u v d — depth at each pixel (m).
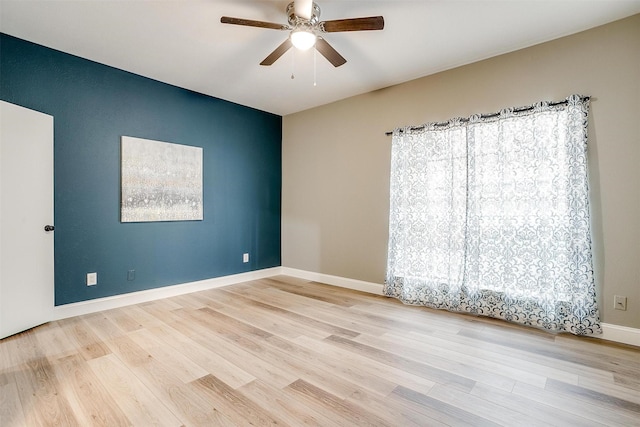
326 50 2.40
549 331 2.71
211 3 2.28
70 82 3.02
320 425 1.56
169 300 3.62
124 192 3.38
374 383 1.93
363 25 2.15
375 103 3.95
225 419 1.59
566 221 2.63
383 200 3.89
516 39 2.75
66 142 3.00
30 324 2.70
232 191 4.43
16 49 2.73
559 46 2.73
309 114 4.71
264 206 4.88
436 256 3.38
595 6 2.30
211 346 2.42
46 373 2.01
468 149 3.15
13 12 2.35
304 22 2.15
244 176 4.58
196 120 4.01
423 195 3.46
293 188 4.96
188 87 3.86
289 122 5.02
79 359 2.20
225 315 3.12
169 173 3.75
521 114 2.86
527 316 2.83
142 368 2.08
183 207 3.88
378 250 3.95
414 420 1.60
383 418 1.61
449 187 3.29
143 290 3.56
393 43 2.82
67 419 1.58
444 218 3.33
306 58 3.11
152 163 3.60
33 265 2.72
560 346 2.43
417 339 2.57
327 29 2.21
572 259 2.60
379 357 2.26
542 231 2.75
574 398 1.78
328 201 4.48
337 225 4.37
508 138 2.93
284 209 5.11
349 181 4.23
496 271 3.01
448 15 2.40
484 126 3.07
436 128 3.38
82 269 3.12
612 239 2.51
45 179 2.81
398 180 3.66
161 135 3.68
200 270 4.08
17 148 2.59
